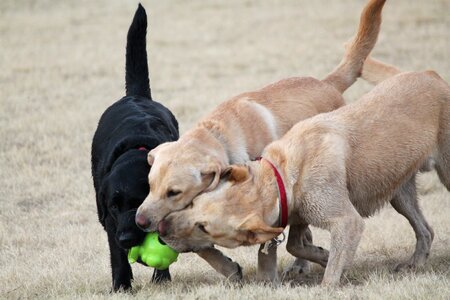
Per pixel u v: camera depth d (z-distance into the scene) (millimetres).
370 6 11883
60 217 14094
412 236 12227
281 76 24547
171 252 8859
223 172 8766
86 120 20812
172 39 31438
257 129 10281
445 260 10914
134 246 8906
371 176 9719
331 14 33719
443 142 10453
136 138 9727
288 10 35531
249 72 25578
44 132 19688
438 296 8195
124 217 8914
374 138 9742
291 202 9086
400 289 8625
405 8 33312
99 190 9797
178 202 8609
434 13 32125
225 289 9117
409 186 10930
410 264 10727
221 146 9500
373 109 9961
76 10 38500
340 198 9227
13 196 15336
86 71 26844
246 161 9891
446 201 14359
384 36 28906
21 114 21578
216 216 8328
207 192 8547
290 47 28625
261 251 9562
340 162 9297
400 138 9906
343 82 12078
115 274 9781
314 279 10672
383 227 12781
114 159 9562
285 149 9219
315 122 9586
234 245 8445
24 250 12273
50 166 17094
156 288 9781
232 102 10484
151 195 8586
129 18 36125
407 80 10445
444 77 22516
